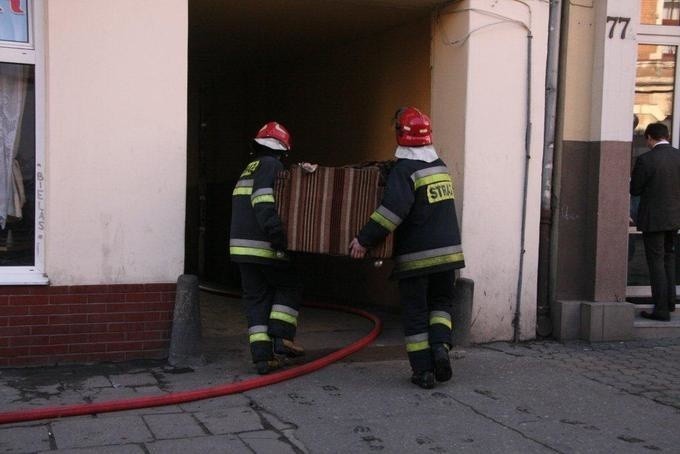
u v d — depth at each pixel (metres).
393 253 5.35
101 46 5.64
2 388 5.14
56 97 5.56
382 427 4.62
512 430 4.62
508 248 6.79
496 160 6.71
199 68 10.77
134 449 4.17
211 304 8.52
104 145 5.69
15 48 5.63
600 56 6.88
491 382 5.62
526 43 6.74
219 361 5.96
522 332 6.90
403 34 7.89
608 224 6.93
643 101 7.67
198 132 12.47
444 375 5.31
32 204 5.72
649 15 7.60
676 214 6.91
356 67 8.80
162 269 5.88
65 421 4.59
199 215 11.65
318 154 9.66
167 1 5.77
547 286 7.05
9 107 5.67
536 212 6.85
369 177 5.30
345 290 9.14
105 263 5.74
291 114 10.27
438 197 5.29
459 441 4.42
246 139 11.01
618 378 5.79
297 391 5.30
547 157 6.91
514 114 6.74
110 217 5.73
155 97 5.79
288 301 5.61
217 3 7.13
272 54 9.70
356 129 8.80
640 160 6.97
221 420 4.68
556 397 5.28
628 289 7.58
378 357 6.24
